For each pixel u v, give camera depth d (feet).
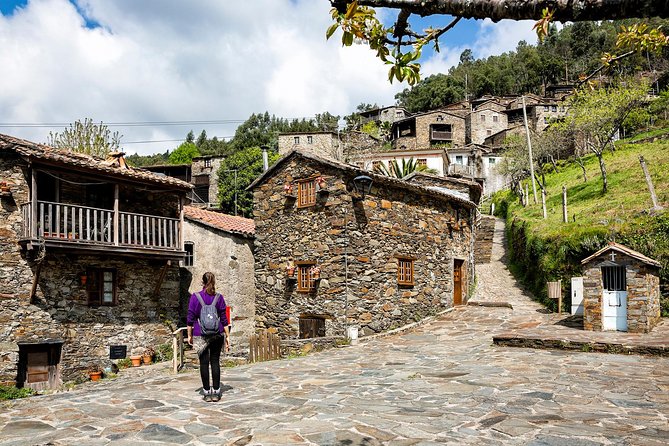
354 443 17.16
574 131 96.32
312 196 51.62
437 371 31.04
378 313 49.83
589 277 42.75
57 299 46.42
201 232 59.77
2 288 43.34
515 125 191.62
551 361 33.17
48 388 45.16
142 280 52.85
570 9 5.92
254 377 30.04
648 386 25.86
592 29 245.24
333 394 25.05
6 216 44.16
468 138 201.16
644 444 16.74
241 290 59.00
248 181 139.74
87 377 47.24
